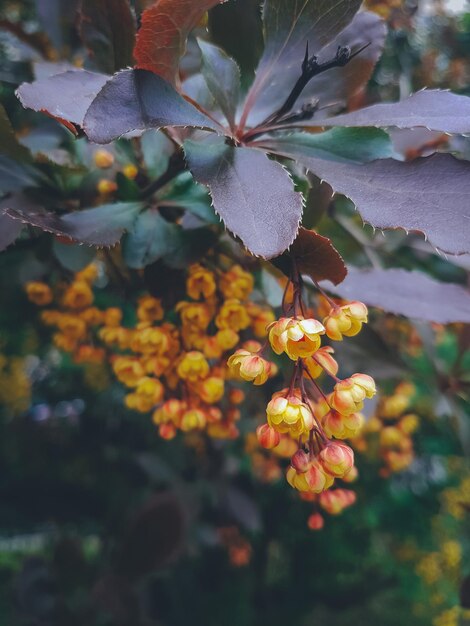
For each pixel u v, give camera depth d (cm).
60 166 18
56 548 38
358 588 43
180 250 16
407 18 31
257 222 12
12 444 47
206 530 40
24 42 23
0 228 16
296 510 43
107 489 46
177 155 16
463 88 34
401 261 27
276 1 14
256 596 43
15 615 37
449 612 40
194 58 19
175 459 42
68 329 21
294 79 16
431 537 44
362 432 25
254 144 15
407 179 13
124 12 16
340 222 23
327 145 14
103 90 12
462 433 25
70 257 19
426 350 25
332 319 12
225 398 20
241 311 17
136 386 18
